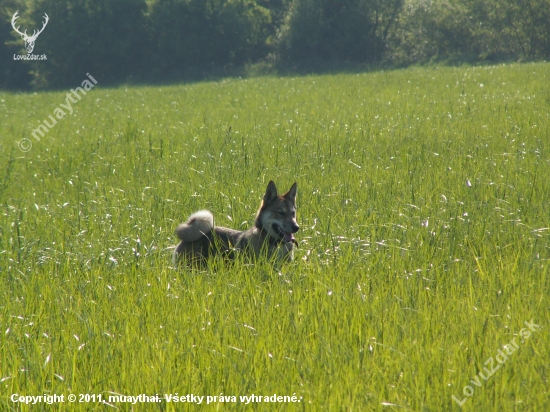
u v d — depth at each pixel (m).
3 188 17.31
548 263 9.34
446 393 6.09
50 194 16.42
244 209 12.95
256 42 109.69
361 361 6.70
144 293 8.89
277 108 34.75
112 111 40.31
